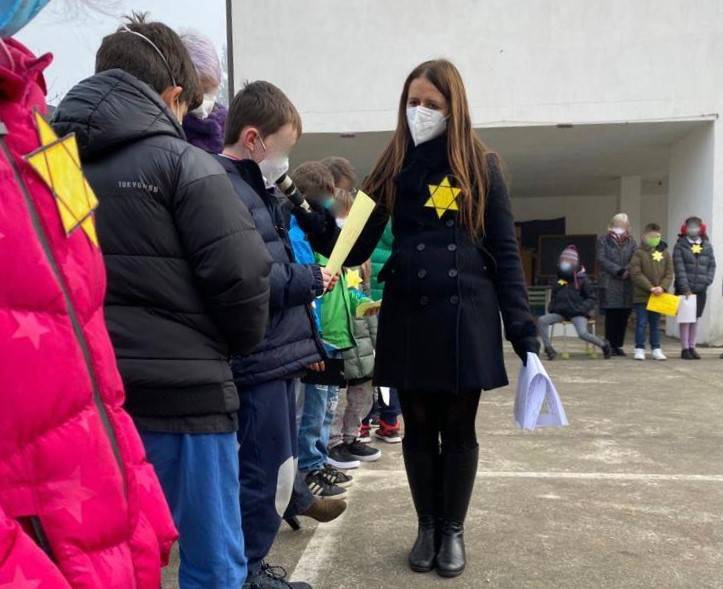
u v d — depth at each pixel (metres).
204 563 1.68
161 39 1.72
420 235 2.46
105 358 1.08
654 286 7.95
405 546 2.73
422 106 2.41
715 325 9.27
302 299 2.11
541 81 9.32
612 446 4.26
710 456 4.04
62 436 0.95
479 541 2.76
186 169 1.55
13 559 0.85
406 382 2.42
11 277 0.90
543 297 12.52
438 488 2.59
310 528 2.94
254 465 2.08
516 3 9.25
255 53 9.53
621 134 9.99
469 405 2.46
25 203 0.93
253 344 1.70
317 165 2.92
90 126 1.51
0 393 0.88
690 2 9.01
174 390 1.58
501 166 2.50
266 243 2.05
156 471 1.62
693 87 9.12
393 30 9.41
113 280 1.52
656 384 6.42
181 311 1.58
